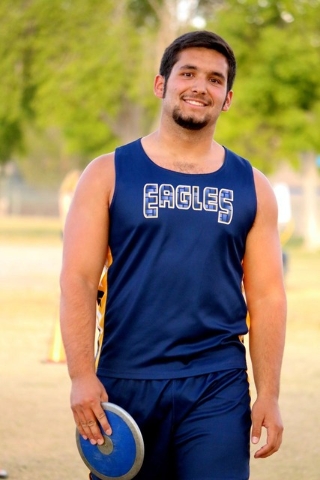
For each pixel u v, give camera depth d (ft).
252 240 14.97
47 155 300.81
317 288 73.61
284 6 114.11
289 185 251.60
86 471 22.93
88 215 14.57
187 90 14.73
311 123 116.98
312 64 114.73
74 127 132.98
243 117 117.80
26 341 44.57
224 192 14.67
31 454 24.34
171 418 14.32
